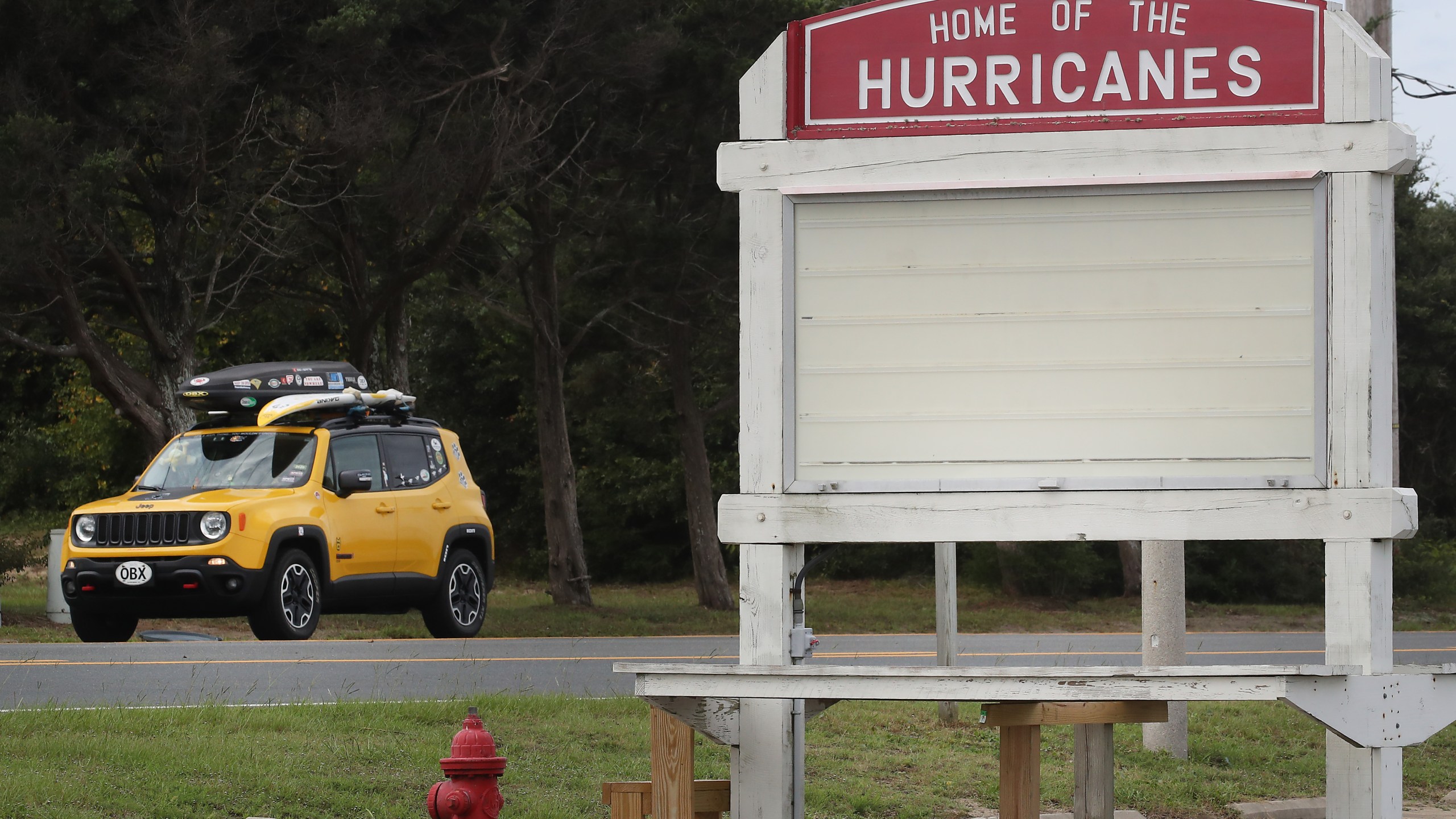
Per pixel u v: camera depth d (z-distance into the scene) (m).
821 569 135.25
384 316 94.00
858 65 19.67
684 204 85.81
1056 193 19.27
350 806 25.06
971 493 19.17
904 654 55.06
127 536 49.41
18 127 60.91
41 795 23.06
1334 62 18.86
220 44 64.31
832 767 30.92
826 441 19.56
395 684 39.44
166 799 23.88
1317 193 18.78
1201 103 19.11
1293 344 18.86
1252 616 98.12
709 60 77.88
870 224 19.59
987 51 19.45
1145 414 19.08
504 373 146.50
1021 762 22.39
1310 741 36.12
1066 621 90.38
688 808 20.12
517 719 32.69
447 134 72.12
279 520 50.19
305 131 71.62
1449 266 127.69
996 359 19.34
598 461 150.25
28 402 156.25
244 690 37.47
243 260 79.81
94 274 74.25
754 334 19.67
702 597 93.56
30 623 66.56
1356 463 18.59
